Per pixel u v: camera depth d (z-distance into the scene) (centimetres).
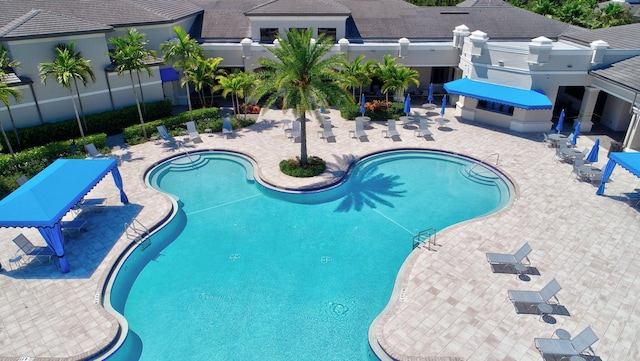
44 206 1875
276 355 1556
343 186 2734
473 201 2566
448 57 4112
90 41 3362
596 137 3369
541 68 3288
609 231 2158
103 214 2364
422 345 1512
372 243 2183
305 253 2116
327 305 1784
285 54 2555
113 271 1953
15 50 3039
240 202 2588
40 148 2948
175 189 2747
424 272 1877
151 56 3788
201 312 1756
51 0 3562
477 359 1457
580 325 1591
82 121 3378
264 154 3116
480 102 3769
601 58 3216
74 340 1569
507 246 2045
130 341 1620
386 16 4534
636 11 6138
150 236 2217
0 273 1916
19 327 1630
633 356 1462
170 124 3541
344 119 3825
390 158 3131
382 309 1762
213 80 3700
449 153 3125
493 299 1719
